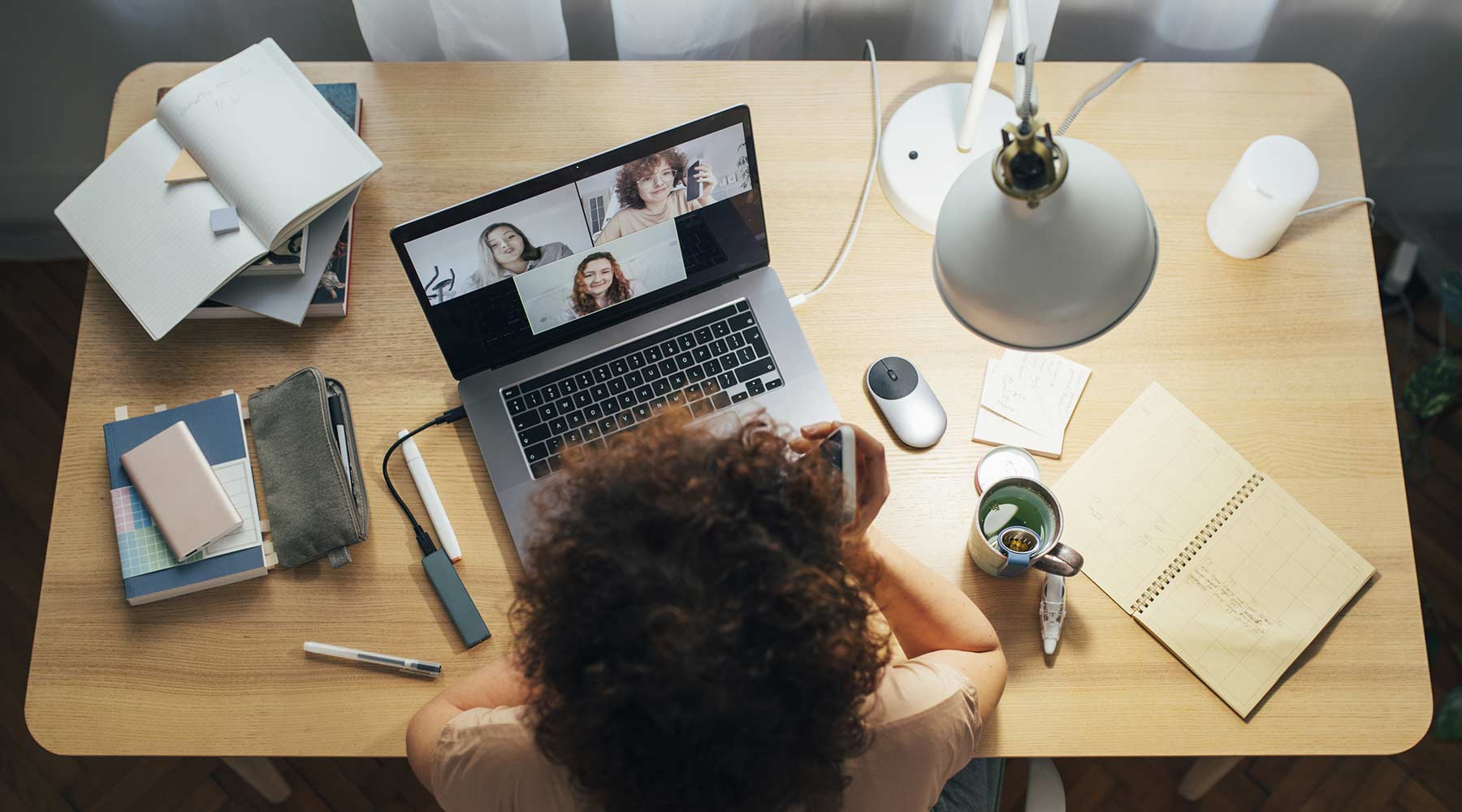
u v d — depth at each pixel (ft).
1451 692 5.46
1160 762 5.85
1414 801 5.73
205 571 3.63
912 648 3.54
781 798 2.27
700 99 4.35
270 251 3.87
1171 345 3.96
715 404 3.83
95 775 5.84
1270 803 5.76
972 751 3.00
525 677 2.45
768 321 3.93
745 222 3.81
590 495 2.29
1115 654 3.57
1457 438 6.40
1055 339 2.56
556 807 2.75
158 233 3.91
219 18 5.53
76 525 3.73
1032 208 2.40
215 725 3.51
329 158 3.96
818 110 4.33
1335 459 3.80
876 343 3.99
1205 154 4.22
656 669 2.09
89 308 4.00
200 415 3.83
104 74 5.75
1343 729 3.47
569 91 4.36
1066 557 3.44
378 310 4.04
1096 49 5.56
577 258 3.67
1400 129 6.13
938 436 3.83
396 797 5.85
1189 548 3.68
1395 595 3.62
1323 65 5.81
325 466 3.72
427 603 3.66
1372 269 4.04
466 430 3.88
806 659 2.15
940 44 5.40
